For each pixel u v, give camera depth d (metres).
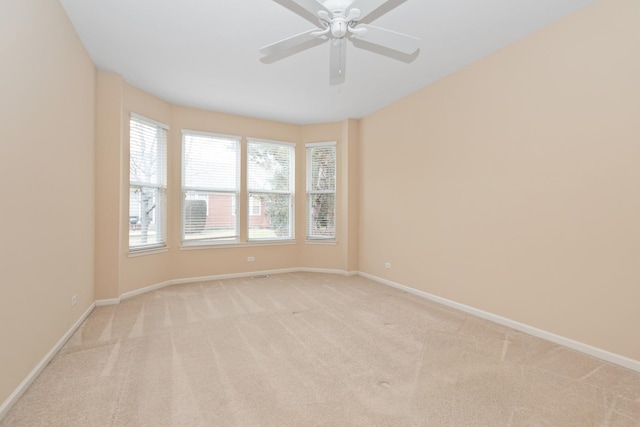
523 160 2.73
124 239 3.66
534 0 2.24
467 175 3.26
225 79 3.61
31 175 1.86
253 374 2.00
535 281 2.64
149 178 4.06
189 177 4.56
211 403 1.69
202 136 4.65
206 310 3.29
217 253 4.76
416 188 3.96
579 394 1.80
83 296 2.92
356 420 1.56
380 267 4.62
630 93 2.08
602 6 2.21
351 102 4.37
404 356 2.27
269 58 2.92
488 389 1.85
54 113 2.19
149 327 2.79
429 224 3.76
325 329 2.78
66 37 2.40
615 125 2.15
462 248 3.32
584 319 2.33
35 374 1.91
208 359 2.20
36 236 1.93
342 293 4.00
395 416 1.59
